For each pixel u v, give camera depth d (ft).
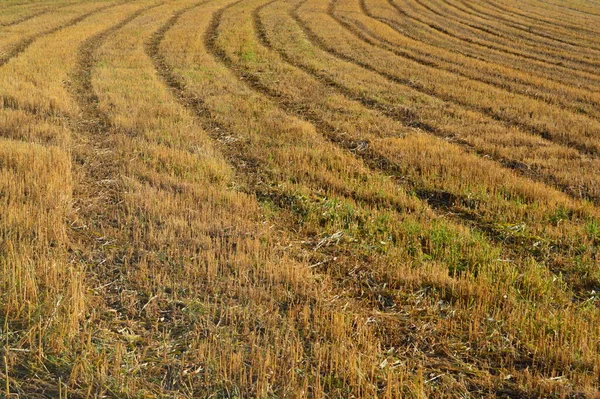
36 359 16.55
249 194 31.60
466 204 31.30
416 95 56.54
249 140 41.11
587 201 31.81
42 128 40.06
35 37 82.48
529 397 16.08
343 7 122.31
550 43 92.43
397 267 22.86
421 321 19.60
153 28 92.89
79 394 15.39
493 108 52.60
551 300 21.12
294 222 28.07
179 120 45.32
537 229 27.89
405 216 28.63
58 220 25.04
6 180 28.76
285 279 21.44
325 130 44.93
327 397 15.64
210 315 19.20
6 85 52.31
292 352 16.87
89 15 105.40
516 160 38.83
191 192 30.01
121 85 56.13
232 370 16.30
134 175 32.71
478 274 22.74
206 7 120.47
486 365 17.30
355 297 21.16
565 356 17.26
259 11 114.83
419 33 96.07
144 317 19.13
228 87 57.47
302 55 74.33
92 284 20.95
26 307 18.72
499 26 107.14
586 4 154.92
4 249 22.18
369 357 16.99
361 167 36.06
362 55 75.97
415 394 15.61
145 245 24.04
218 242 23.75
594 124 48.26
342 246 25.34
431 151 38.83
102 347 17.25
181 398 15.39
